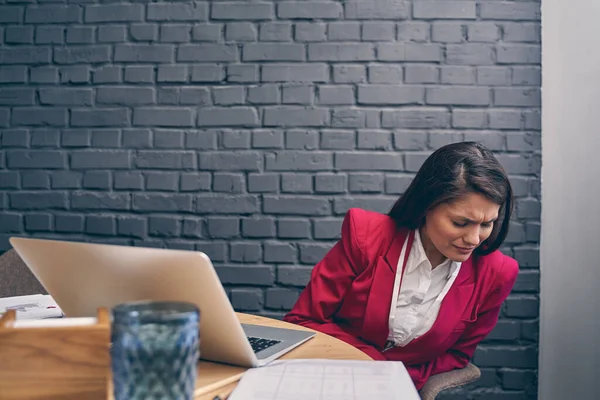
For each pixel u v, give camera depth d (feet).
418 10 6.58
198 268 1.99
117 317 1.42
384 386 2.09
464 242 3.52
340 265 4.04
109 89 6.81
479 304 3.96
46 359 1.76
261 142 6.63
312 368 2.33
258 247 6.56
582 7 6.32
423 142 6.51
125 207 6.70
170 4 6.80
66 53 6.86
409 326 3.90
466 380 3.71
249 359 2.35
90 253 2.25
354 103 6.57
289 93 6.63
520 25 6.51
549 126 6.42
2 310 3.05
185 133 6.71
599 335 6.16
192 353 1.45
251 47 6.69
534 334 6.27
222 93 6.70
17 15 6.92
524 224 6.37
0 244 6.74
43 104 6.84
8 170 6.81
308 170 6.57
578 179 6.28
